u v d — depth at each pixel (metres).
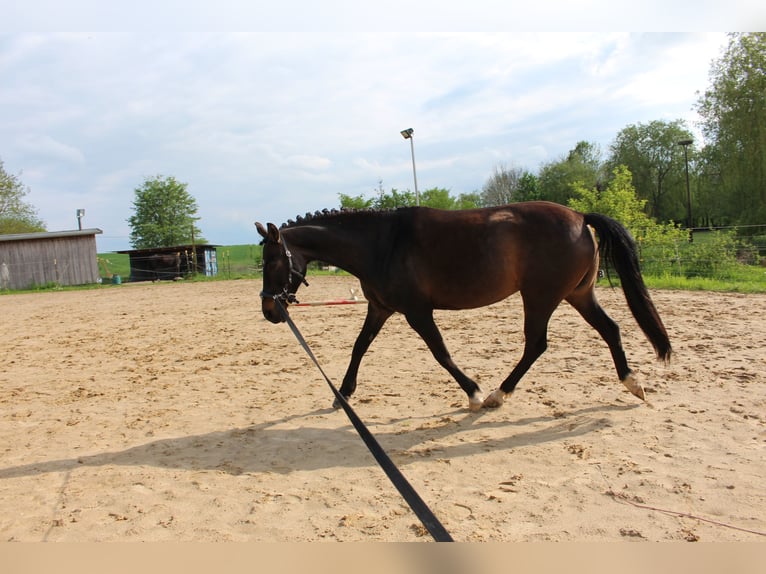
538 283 4.51
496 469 3.54
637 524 2.75
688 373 5.64
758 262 16.94
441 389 5.61
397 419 4.71
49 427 4.92
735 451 3.62
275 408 5.25
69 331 11.63
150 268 36.19
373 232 4.71
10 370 7.71
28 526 2.99
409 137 22.30
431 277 4.56
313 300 15.14
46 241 32.22
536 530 2.73
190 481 3.56
